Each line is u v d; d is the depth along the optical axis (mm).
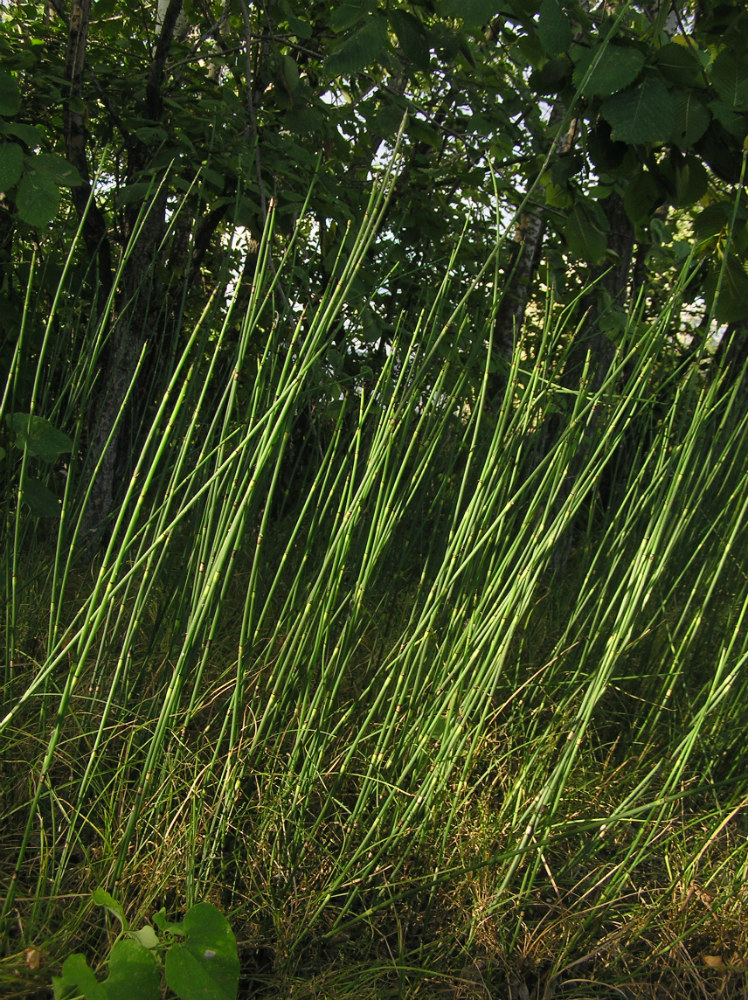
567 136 2227
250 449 1118
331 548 1040
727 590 1774
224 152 1975
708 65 1396
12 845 1045
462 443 1457
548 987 1023
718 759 1414
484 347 1892
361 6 1410
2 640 1320
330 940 1026
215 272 2709
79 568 1780
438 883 1006
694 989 1050
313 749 1052
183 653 956
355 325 1845
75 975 692
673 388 1534
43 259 1907
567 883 1165
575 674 1260
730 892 1127
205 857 1003
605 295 1745
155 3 2570
